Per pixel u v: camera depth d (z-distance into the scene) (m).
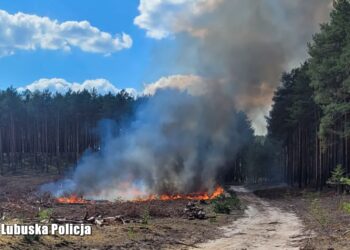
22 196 35.53
